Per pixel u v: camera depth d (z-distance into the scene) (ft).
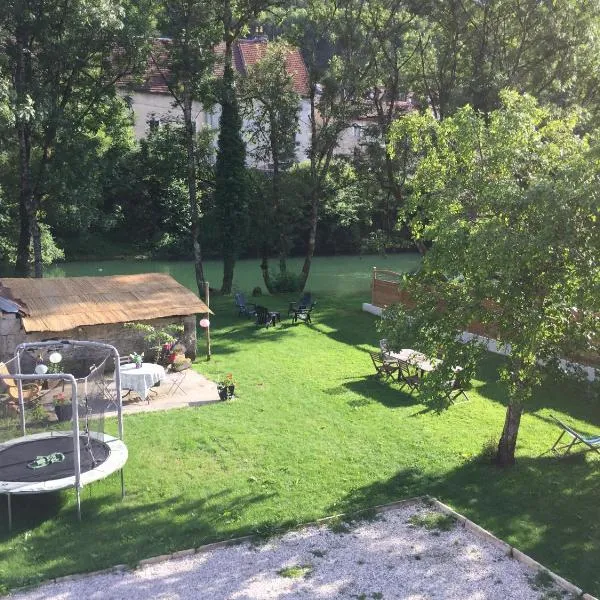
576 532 32.04
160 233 170.40
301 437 44.52
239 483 37.50
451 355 35.96
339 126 102.12
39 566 28.96
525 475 38.47
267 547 30.86
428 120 38.73
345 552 30.40
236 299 91.61
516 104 36.55
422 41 101.71
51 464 35.55
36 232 89.76
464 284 36.04
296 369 62.28
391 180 102.06
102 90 89.56
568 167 30.66
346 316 89.35
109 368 59.52
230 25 103.65
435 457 41.11
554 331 35.37
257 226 112.16
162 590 27.27
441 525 32.89
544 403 51.29
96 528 32.48
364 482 37.65
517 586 27.68
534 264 31.99
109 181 128.77
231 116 105.60
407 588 27.48
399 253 185.16
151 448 42.57
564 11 84.43
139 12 84.58
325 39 102.89
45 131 84.28
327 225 167.32
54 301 60.70
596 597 26.73
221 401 52.70
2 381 50.55
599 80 90.74
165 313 62.39
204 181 112.27
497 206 32.53
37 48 80.53
